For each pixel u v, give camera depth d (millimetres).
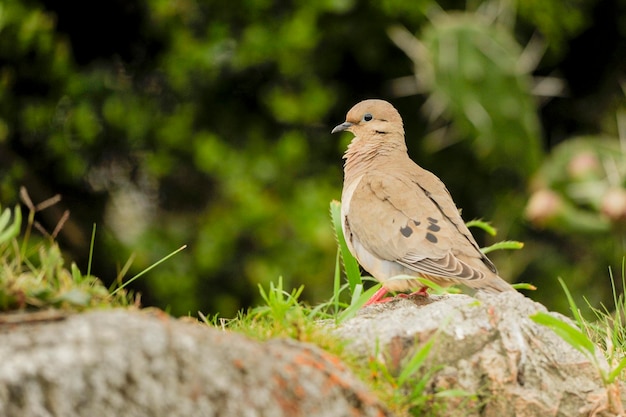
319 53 15914
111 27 16031
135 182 16109
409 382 5641
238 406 4641
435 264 7438
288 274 14961
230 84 15883
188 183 16016
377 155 8766
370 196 8016
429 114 16484
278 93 15273
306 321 5918
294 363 4906
